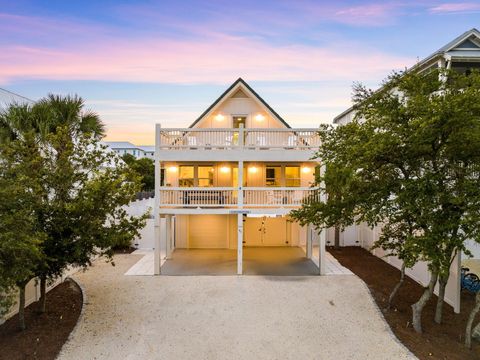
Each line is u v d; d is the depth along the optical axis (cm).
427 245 689
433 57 1330
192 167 1706
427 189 711
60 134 806
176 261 1457
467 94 627
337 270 1312
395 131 719
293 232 1803
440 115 615
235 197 1638
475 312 731
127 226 870
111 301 982
